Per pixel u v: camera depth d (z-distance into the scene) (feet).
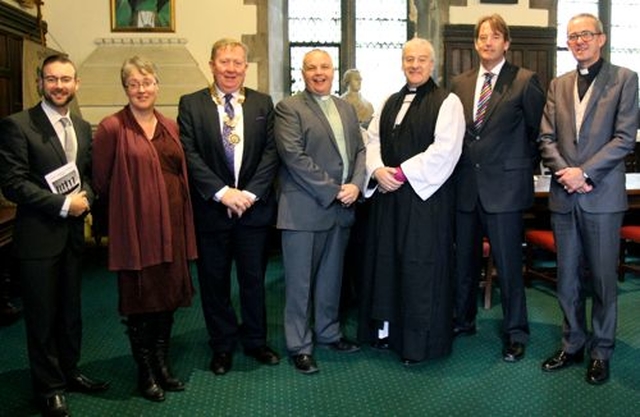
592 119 8.83
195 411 8.14
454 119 9.25
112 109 18.06
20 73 16.60
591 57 8.84
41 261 7.81
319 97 9.56
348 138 9.62
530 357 9.93
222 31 19.52
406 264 9.48
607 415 7.91
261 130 9.19
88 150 8.32
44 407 8.00
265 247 9.58
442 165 9.22
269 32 19.85
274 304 13.29
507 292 9.89
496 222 9.67
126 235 8.08
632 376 9.14
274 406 8.27
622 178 8.96
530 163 9.76
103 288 14.53
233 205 8.71
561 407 8.16
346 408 8.19
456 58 20.42
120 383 9.05
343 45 21.97
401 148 9.55
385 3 22.15
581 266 9.36
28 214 7.83
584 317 9.51
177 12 19.24
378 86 22.38
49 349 8.02
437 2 20.26
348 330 11.48
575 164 8.89
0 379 9.32
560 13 22.68
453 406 8.22
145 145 8.16
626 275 15.64
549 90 9.44
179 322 12.01
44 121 7.83
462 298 10.75
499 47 9.53
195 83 18.48
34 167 7.74
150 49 18.80
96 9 18.88
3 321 12.05
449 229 9.64
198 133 8.95
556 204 9.25
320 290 10.00
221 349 9.52
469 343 10.62
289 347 9.58
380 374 9.31
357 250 11.16
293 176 9.27
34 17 17.67
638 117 8.77
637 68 23.40
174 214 8.41
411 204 9.45
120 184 8.08
